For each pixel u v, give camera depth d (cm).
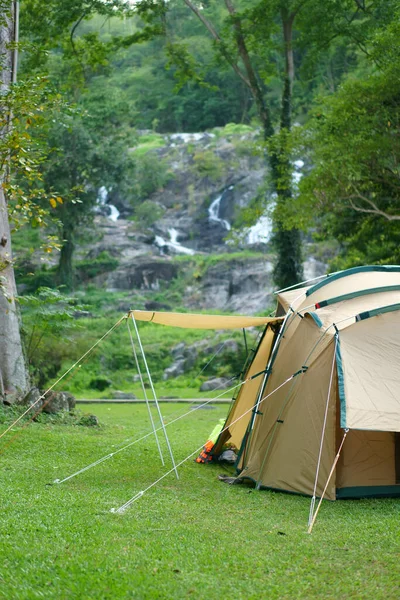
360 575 547
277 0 2588
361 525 719
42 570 541
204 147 6506
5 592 498
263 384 984
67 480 909
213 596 500
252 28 2730
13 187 1045
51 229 4688
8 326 1448
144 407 2480
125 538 639
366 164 2028
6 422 1287
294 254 2989
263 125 2930
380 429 779
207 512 766
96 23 7962
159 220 5953
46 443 1155
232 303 4825
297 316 966
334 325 886
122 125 4691
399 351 868
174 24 6500
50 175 4353
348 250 2792
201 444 1329
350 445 892
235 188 5959
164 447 1246
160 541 632
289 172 2372
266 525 710
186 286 5038
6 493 805
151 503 795
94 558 573
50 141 4209
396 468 903
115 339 4103
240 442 1153
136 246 5509
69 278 4781
